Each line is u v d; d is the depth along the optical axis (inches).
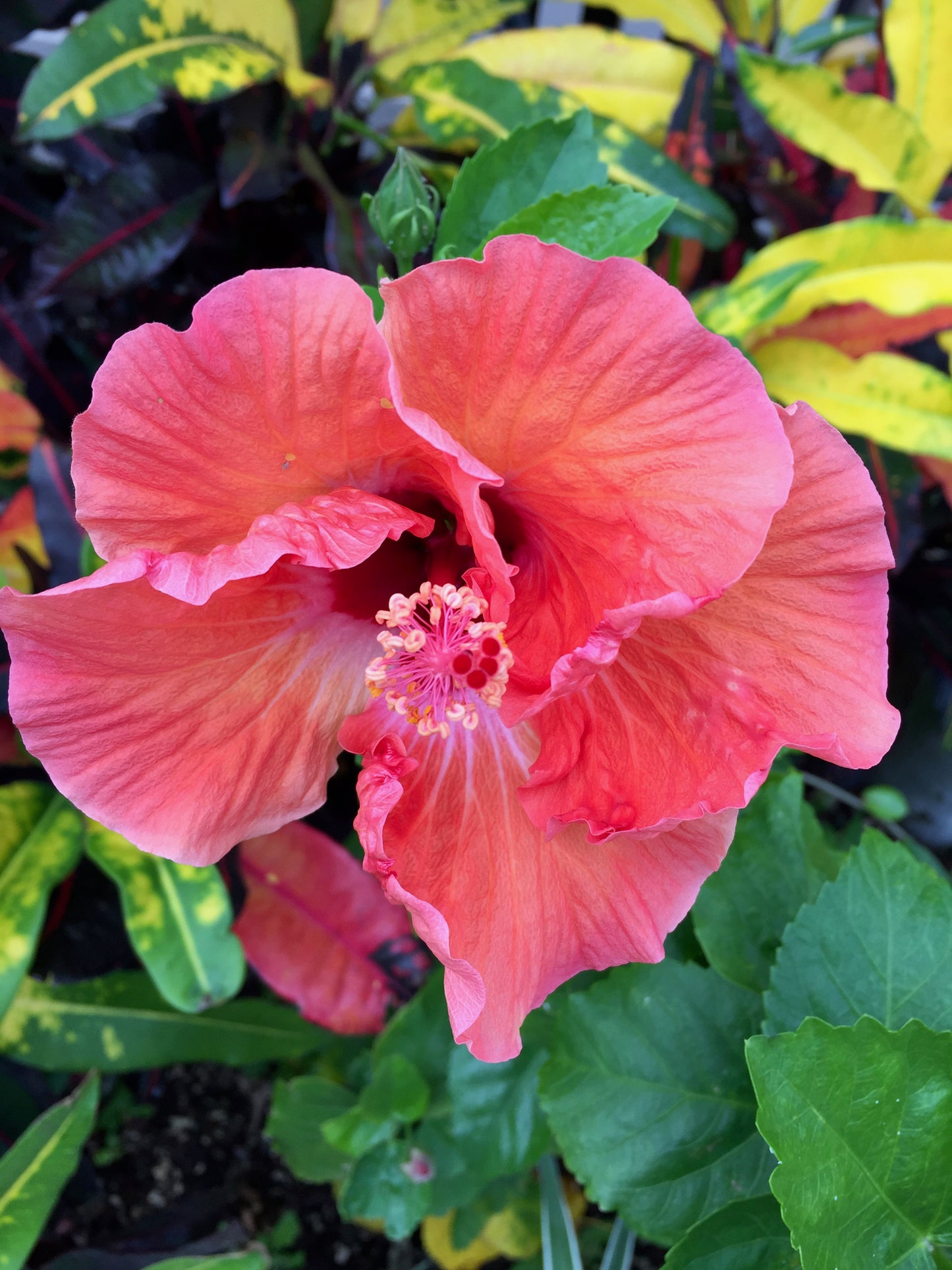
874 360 10.5
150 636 5.1
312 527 4.9
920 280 10.0
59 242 10.2
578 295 4.5
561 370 4.7
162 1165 12.0
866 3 14.0
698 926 7.7
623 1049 7.4
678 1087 7.4
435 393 4.9
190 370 4.6
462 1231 10.3
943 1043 5.9
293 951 10.0
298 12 10.1
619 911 6.1
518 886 6.1
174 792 5.6
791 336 10.8
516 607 6.2
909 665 12.5
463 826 6.1
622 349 4.6
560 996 8.8
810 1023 5.7
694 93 11.0
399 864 5.9
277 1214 11.9
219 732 5.7
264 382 4.8
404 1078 9.3
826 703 5.4
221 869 9.7
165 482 5.0
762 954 7.7
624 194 6.6
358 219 10.3
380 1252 11.9
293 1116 10.3
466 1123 8.8
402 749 6.1
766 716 5.4
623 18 14.1
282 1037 10.8
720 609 5.4
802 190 12.1
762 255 10.3
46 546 10.0
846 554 5.2
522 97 10.4
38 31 12.1
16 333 11.5
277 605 5.6
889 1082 5.8
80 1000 10.2
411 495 6.0
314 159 10.4
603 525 5.2
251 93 10.1
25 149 12.0
